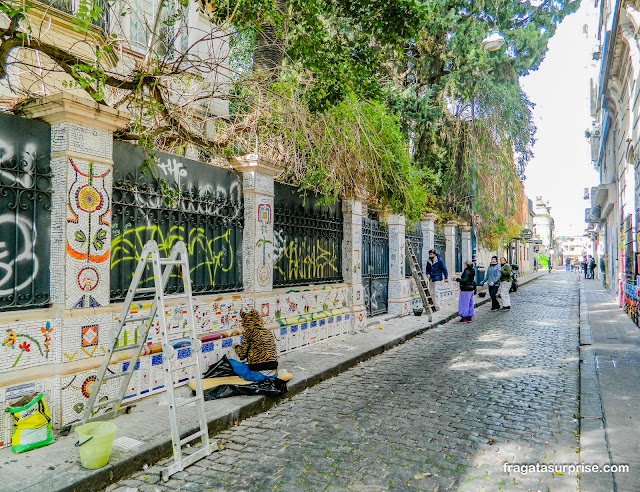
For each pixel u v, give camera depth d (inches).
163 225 221.6
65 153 173.0
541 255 2758.4
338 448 169.0
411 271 539.2
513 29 571.5
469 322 497.7
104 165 187.8
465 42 542.3
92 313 181.6
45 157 173.9
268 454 165.0
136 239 207.8
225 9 236.5
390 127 336.8
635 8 399.5
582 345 358.6
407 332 400.5
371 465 154.9
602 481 141.7
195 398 167.0
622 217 600.7
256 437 181.3
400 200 390.0
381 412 208.4
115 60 280.5
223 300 254.1
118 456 150.6
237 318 264.2
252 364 230.4
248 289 276.1
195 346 168.1
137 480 146.5
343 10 232.1
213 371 235.0
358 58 233.6
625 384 245.9
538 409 211.2
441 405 217.2
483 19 568.1
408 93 553.0
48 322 169.5
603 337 386.9
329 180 324.8
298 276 333.1
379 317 477.7
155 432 170.2
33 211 169.5
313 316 338.6
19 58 240.2
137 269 168.9
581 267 1987.0
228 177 266.2
